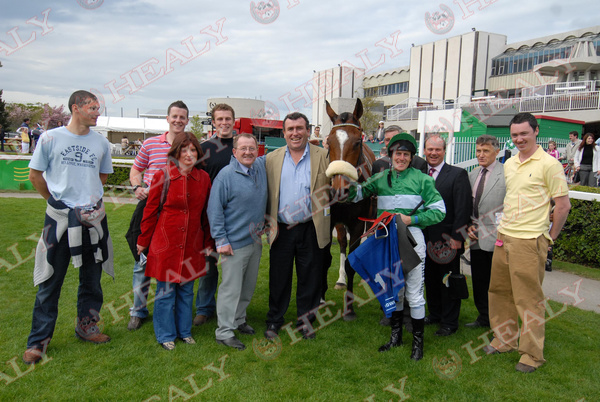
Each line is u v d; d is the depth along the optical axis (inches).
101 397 96.4
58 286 112.3
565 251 227.1
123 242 235.8
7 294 154.9
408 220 114.3
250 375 108.3
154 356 115.6
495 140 133.0
